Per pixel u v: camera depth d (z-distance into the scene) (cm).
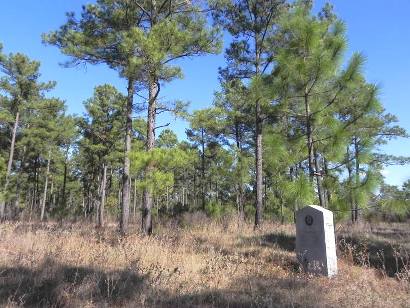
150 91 1519
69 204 5438
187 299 625
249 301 624
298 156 1074
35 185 4678
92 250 912
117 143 3147
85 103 3098
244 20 1955
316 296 671
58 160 4331
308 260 917
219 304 621
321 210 918
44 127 3625
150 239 1148
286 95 1045
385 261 1052
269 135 1070
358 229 1520
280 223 1939
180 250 1077
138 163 1208
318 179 1008
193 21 1627
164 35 1318
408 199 907
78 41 1599
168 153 1225
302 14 1048
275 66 1055
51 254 816
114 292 632
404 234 1508
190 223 1823
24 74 3138
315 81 1005
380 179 930
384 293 704
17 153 4000
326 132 1026
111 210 4300
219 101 2222
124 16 1616
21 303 525
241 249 1205
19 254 802
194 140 2945
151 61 1295
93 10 1628
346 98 1009
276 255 1104
